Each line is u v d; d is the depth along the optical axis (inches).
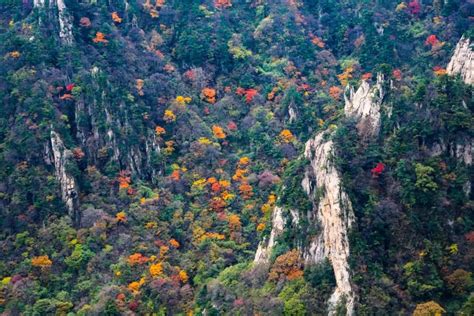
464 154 4224.9
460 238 3978.8
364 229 3991.1
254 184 5388.8
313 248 4126.5
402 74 5521.7
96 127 5418.3
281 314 3949.3
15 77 5477.4
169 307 4515.3
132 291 4586.6
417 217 4023.1
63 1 6072.8
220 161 5605.3
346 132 4407.0
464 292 3769.7
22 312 4495.6
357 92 4768.7
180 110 5856.3
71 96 5492.1
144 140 5556.1
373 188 4151.1
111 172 5315.0
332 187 4131.4
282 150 5649.6
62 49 5792.3
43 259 4724.4
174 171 5477.4
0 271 4736.7
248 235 4987.7
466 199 4109.3
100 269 4751.5
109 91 5551.2
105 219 4990.2
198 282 4638.3
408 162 4192.9
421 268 3846.0
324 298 3917.3
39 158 5182.1
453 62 4749.0
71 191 5083.7
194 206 5221.5
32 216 4980.3
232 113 6082.7
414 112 4404.5
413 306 3750.0
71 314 4453.7
